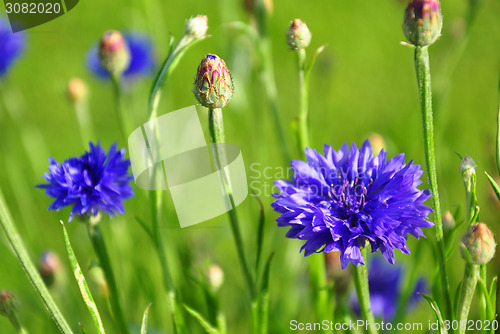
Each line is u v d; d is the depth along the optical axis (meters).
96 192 0.42
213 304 0.45
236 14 0.58
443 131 0.55
